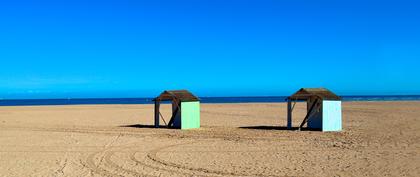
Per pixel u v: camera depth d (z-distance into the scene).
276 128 24.83
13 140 19.48
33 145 17.80
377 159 14.06
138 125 27.22
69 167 13.05
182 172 12.28
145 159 14.38
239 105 57.28
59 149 16.64
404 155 14.80
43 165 13.38
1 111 44.84
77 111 44.38
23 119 32.72
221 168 12.79
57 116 36.25
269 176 11.68
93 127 25.72
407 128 24.20
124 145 17.73
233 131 23.16
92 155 15.21
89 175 11.91
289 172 12.14
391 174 11.80
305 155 14.99
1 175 11.95
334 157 14.53
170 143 18.33
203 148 16.83
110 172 12.31
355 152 15.56
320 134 21.45
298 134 21.53
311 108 23.70
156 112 25.72
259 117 34.19
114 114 39.00
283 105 56.12
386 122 28.22
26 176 11.82
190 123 24.91
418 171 12.12
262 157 14.65
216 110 44.31
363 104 55.22
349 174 11.82
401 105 51.75
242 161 13.91
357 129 23.81
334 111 23.27
